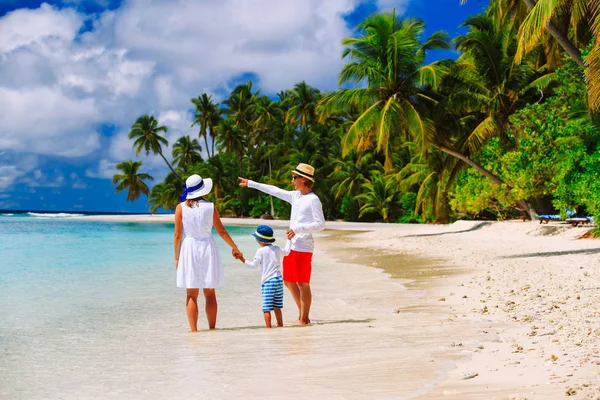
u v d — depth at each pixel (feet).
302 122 225.56
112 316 22.88
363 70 84.79
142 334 19.08
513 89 86.02
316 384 11.84
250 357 14.80
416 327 18.61
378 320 20.68
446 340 16.11
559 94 68.85
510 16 73.20
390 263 46.73
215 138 247.91
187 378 12.75
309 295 20.95
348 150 86.22
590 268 34.96
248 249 68.44
